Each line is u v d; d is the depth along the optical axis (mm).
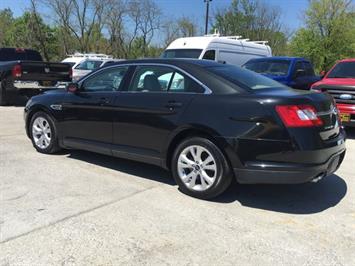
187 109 4836
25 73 12883
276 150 4328
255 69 12250
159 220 4242
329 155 4555
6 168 5902
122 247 3660
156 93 5199
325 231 4086
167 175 5762
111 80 5793
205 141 4707
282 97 4387
